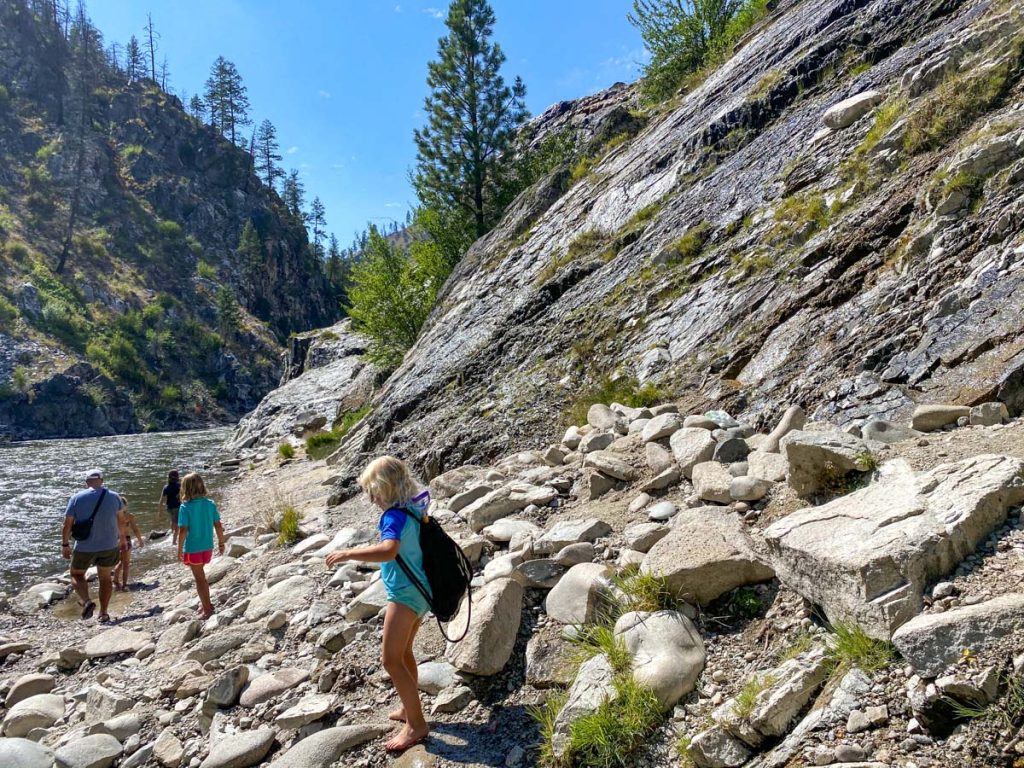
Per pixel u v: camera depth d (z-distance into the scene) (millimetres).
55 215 121062
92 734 5242
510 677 4359
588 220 17031
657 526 5203
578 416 9508
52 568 13086
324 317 161750
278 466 25672
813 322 7594
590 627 4324
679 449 6309
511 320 14688
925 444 4543
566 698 3824
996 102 7871
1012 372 4855
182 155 153625
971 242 6465
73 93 145875
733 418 7113
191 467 29234
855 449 4430
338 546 8312
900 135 8922
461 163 38594
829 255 8320
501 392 11914
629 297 11633
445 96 38219
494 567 5512
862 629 3062
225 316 123875
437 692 4406
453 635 4703
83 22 163500
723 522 4699
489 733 3934
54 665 7348
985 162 6926
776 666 3354
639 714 3371
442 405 13398
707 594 4051
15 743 5113
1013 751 2291
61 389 82000
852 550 3295
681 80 27562
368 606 5676
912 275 6824
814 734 2760
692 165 14578
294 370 54312
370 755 4012
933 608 2926
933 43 10586
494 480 8305
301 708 4641
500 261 21234
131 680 6277
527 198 23875
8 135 129625
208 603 7949
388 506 4074
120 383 92750
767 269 9203
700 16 27594
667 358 9344
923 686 2627
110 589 9602
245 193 156750
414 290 30328
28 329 89062
